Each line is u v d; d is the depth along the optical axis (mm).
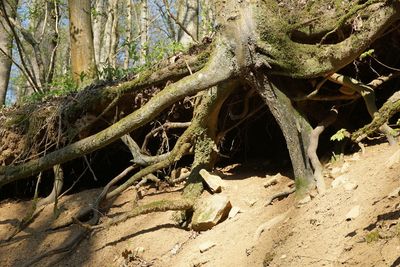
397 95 2352
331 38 2963
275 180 3191
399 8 2570
